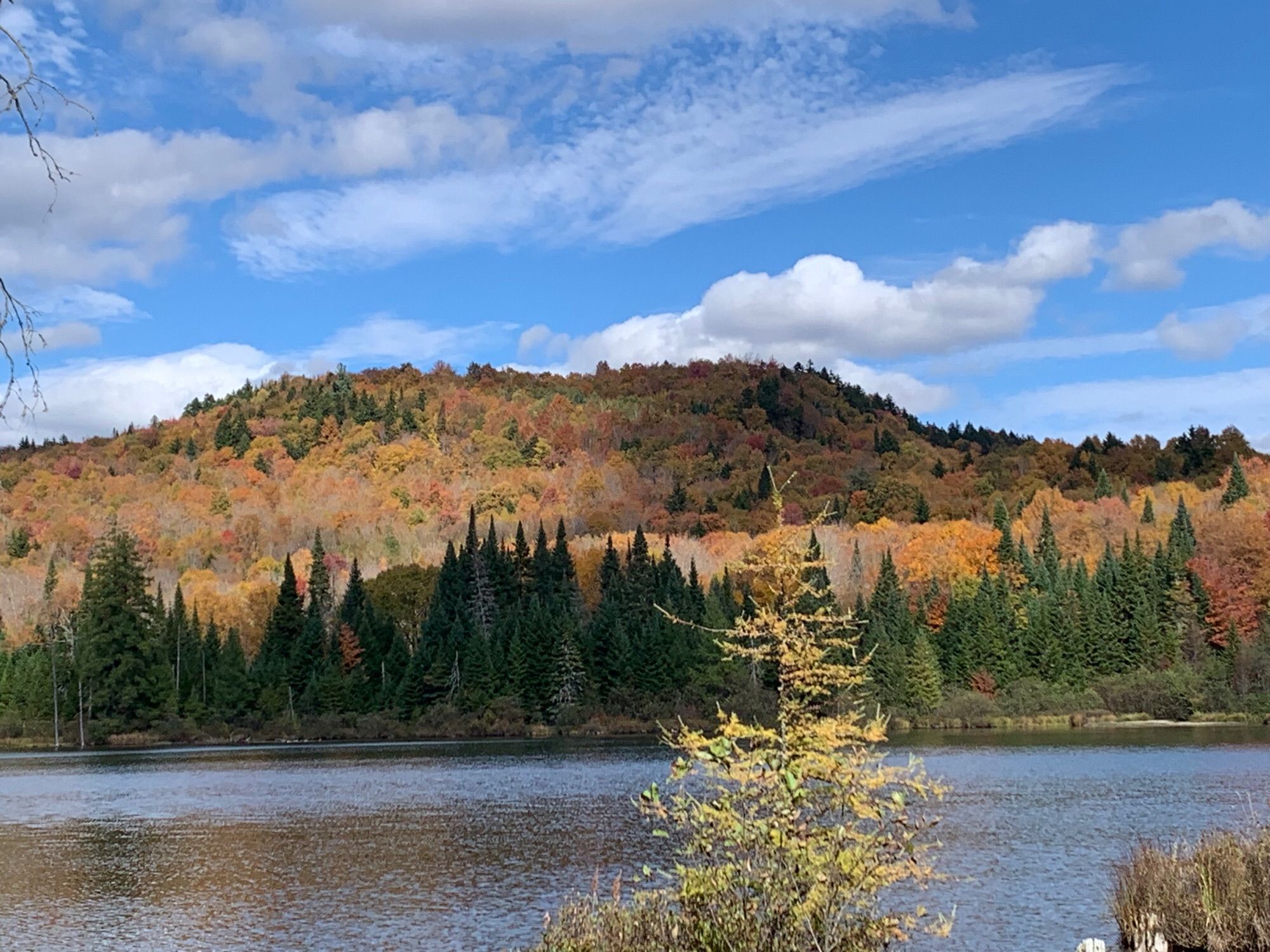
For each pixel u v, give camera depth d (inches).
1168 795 2149.4
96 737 4532.5
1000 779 2480.3
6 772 3213.6
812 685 614.5
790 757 588.1
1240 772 2578.7
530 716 4842.5
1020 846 1593.3
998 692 4832.7
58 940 1185.4
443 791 2544.3
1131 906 1005.2
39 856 1705.2
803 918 571.2
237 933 1200.8
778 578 634.8
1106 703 4785.9
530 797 2397.9
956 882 1333.7
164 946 1157.7
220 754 3927.2
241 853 1704.0
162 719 4692.4
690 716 4421.8
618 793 2438.5
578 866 1546.5
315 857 1660.9
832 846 574.2
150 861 1649.9
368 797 2442.2
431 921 1234.0
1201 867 952.9
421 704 5014.8
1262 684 4638.3
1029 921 1136.2
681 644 4776.1
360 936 1175.0
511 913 1263.5
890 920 599.5
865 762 625.6
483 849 1707.7
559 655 4854.8
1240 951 890.1
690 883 589.9
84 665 4544.8
